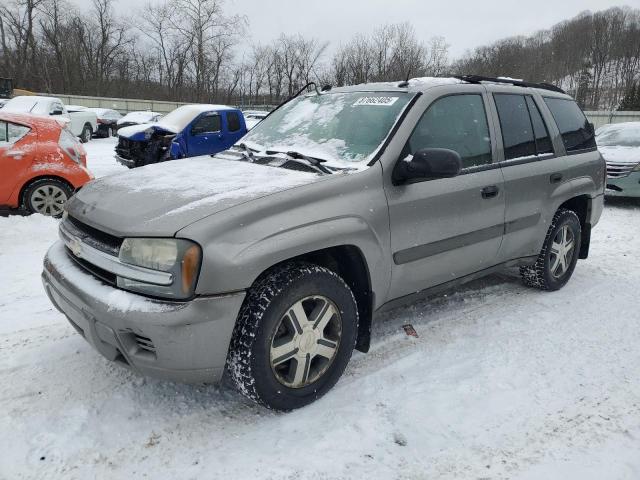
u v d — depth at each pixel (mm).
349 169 2953
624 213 8375
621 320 3969
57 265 2768
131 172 3268
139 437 2518
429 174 2914
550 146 4262
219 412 2734
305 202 2643
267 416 2699
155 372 2410
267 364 2523
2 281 4516
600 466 2396
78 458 2365
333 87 4066
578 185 4438
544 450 2500
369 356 3338
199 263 2287
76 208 2857
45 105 15672
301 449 2438
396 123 3186
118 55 45719
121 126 22422
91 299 2420
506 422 2697
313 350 2729
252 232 2416
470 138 3555
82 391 2875
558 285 4566
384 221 2939
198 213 2406
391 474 2309
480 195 3486
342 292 2783
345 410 2746
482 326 3818
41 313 3887
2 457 2354
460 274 3613
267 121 4070
